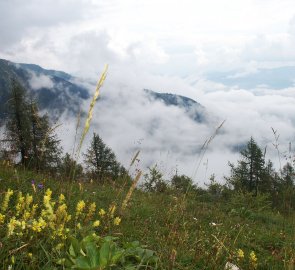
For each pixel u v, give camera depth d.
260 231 8.80
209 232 7.45
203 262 4.83
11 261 3.11
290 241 7.28
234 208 11.95
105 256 3.62
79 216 5.01
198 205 11.16
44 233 3.76
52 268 3.30
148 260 4.16
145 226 6.43
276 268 5.46
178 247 5.07
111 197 8.70
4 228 3.63
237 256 5.11
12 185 6.51
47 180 7.59
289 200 7.54
